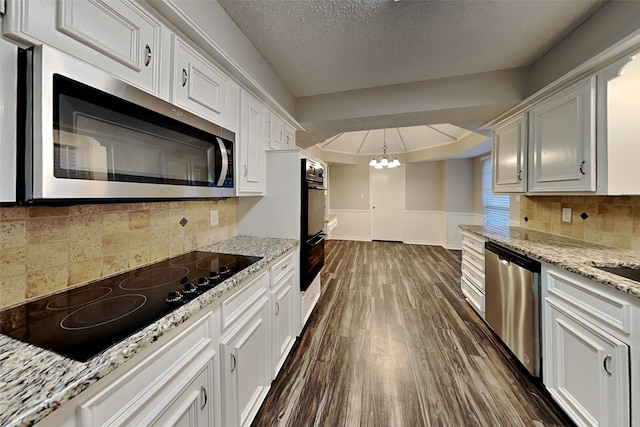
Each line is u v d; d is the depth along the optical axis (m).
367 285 3.51
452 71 2.27
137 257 1.32
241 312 1.21
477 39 1.84
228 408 1.10
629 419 1.04
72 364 0.57
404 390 1.60
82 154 0.76
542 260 1.54
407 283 3.58
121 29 0.89
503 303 1.96
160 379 0.76
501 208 4.47
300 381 1.68
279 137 2.41
